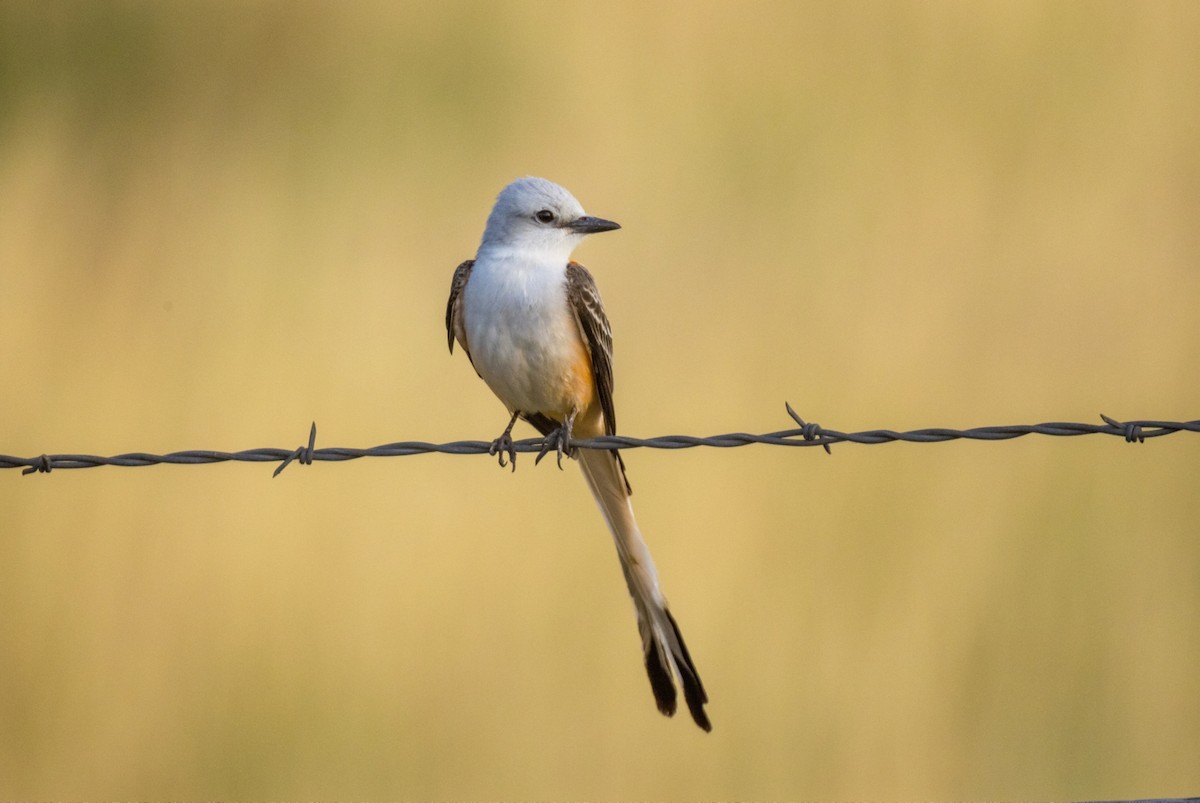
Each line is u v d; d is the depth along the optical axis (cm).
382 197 1445
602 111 1580
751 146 1512
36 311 1195
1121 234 1346
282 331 1218
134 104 1706
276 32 1792
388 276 1305
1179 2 1625
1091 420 1148
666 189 1456
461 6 1758
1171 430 677
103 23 1775
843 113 1549
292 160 1548
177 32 1795
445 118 1644
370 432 1119
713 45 1639
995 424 1144
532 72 1678
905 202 1413
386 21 1786
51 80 1741
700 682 791
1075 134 1487
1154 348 1224
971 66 1603
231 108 1697
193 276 1284
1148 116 1513
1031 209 1387
